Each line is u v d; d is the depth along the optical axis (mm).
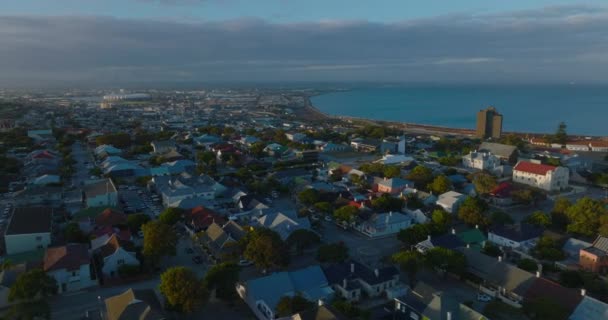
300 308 75000
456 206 138500
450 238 106250
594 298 78562
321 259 97562
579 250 103625
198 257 104500
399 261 91500
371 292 87125
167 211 123375
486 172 186875
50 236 110562
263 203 142125
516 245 109062
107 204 144125
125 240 105812
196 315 79438
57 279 87875
